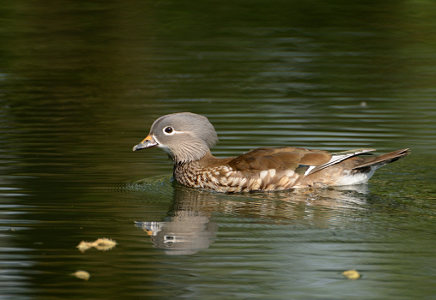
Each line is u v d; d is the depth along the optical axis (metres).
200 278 9.59
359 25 29.20
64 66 24.52
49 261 10.12
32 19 29.98
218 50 26.23
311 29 28.80
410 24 29.22
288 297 9.07
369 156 13.80
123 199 12.90
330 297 9.09
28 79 22.95
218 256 10.23
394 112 18.81
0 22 29.50
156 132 14.35
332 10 31.31
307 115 18.59
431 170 14.30
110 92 21.39
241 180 13.51
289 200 12.78
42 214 11.98
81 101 20.36
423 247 10.39
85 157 15.34
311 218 11.68
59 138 16.73
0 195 12.88
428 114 18.56
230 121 18.08
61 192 13.13
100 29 28.83
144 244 10.71
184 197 13.21
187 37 27.89
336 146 15.88
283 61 24.83
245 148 15.80
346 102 19.92
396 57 25.20
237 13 31.00
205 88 21.67
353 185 13.42
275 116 18.52
